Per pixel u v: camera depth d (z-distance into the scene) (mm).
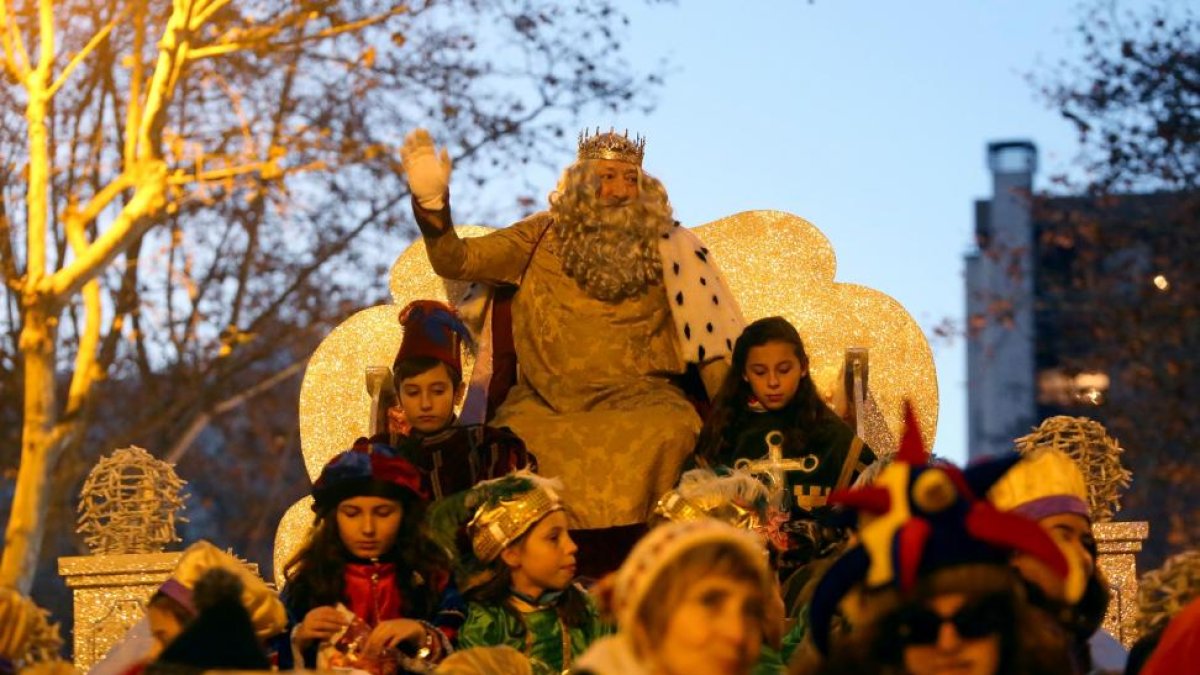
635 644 5289
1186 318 34406
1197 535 37438
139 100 25953
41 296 24812
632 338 11219
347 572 8914
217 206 31812
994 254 37750
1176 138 33594
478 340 11547
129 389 34719
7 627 7062
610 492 10484
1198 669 6418
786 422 10250
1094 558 7488
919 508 5465
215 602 6055
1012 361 51219
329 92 29141
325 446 12570
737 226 13125
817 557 9531
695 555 5238
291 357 39344
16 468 29875
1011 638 5438
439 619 8727
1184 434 34531
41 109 25125
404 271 12844
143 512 11383
